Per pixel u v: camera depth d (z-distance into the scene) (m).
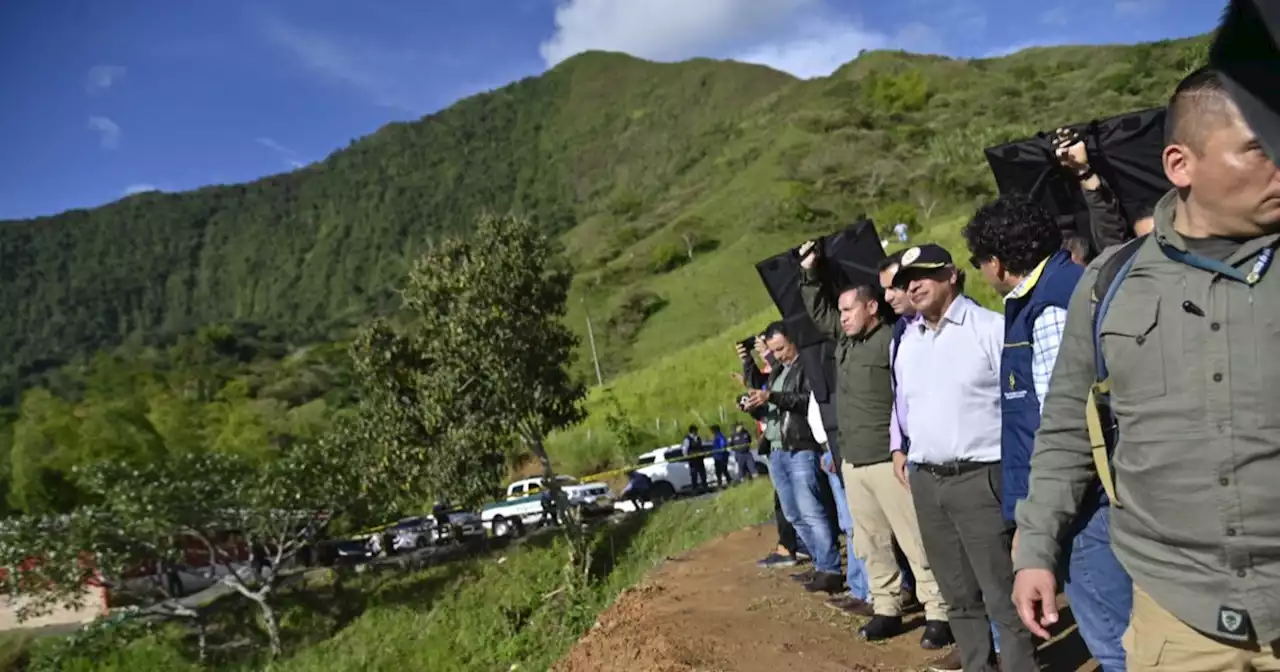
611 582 14.80
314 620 18.89
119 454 34.16
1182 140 2.09
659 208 137.38
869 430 5.08
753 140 149.50
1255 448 2.02
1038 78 120.00
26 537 19.05
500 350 16.12
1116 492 2.35
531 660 13.52
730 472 23.02
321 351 86.56
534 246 16.69
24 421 35.25
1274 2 1.52
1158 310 2.17
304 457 20.00
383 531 22.62
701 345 40.66
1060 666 4.57
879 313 5.04
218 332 117.25
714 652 5.64
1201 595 2.13
